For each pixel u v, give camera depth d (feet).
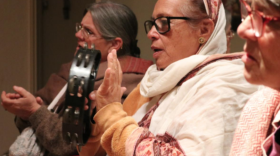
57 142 5.57
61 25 10.18
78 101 4.04
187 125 3.87
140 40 8.34
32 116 5.79
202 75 4.37
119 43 6.57
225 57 4.54
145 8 8.30
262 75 2.48
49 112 5.86
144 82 5.14
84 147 4.71
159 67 4.99
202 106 3.96
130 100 5.40
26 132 5.82
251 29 2.45
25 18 9.84
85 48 4.37
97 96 4.21
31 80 9.90
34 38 9.93
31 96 5.92
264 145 2.82
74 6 10.09
